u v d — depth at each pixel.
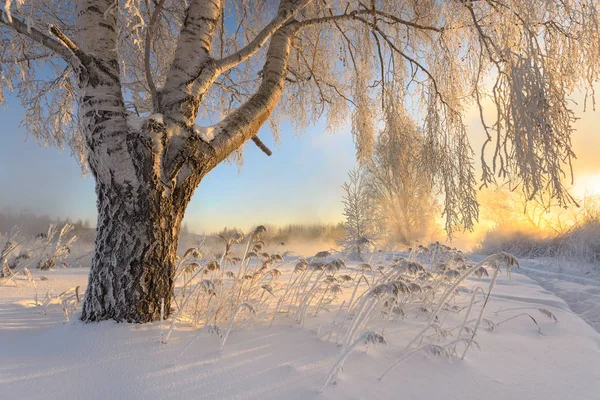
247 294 2.81
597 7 3.30
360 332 2.05
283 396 1.45
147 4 2.92
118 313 2.29
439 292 3.97
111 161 2.40
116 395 1.47
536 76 2.66
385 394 1.50
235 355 1.87
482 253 11.23
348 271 5.29
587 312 3.62
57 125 4.93
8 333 2.21
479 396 1.53
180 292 3.17
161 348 1.94
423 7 4.45
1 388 1.50
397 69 4.93
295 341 2.11
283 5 3.46
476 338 2.34
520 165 2.58
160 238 2.43
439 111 4.14
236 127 2.89
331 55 5.63
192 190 2.70
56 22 3.67
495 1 3.28
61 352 1.89
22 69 3.27
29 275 4.54
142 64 4.71
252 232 2.69
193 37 2.79
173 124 2.56
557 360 1.98
